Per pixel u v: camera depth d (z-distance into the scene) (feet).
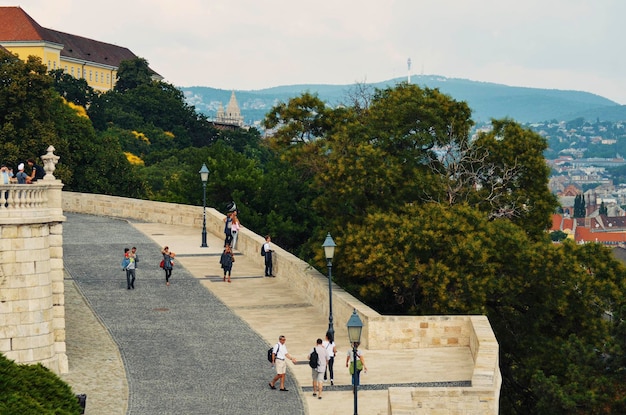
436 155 208.44
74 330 142.72
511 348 185.06
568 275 179.32
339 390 120.88
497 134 217.56
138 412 108.06
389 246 174.09
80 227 244.01
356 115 244.83
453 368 130.62
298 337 145.48
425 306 175.01
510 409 185.16
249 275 191.62
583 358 162.71
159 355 131.75
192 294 172.04
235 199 294.66
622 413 152.05
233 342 140.56
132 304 161.48
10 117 310.45
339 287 164.35
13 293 118.11
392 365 132.26
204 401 112.98
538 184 215.51
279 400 115.24
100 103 643.04
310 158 230.07
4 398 88.89
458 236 174.70
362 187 188.75
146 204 260.62
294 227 291.79
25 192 118.42
